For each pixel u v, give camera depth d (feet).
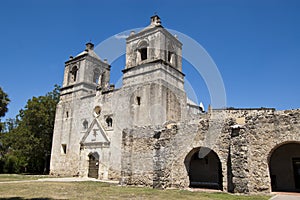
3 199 31.60
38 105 104.42
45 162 106.01
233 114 56.49
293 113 38.83
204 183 59.16
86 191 40.34
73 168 81.46
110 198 32.65
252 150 40.50
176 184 45.34
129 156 51.78
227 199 32.73
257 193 38.04
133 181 50.11
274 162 51.08
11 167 110.83
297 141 37.45
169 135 47.01
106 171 69.92
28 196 34.22
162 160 45.21
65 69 101.91
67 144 86.79
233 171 39.50
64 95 97.04
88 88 93.45
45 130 103.09
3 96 72.38
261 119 41.22
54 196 34.30
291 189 47.70
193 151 47.85
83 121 84.12
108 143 72.69
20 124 107.65
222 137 43.80
